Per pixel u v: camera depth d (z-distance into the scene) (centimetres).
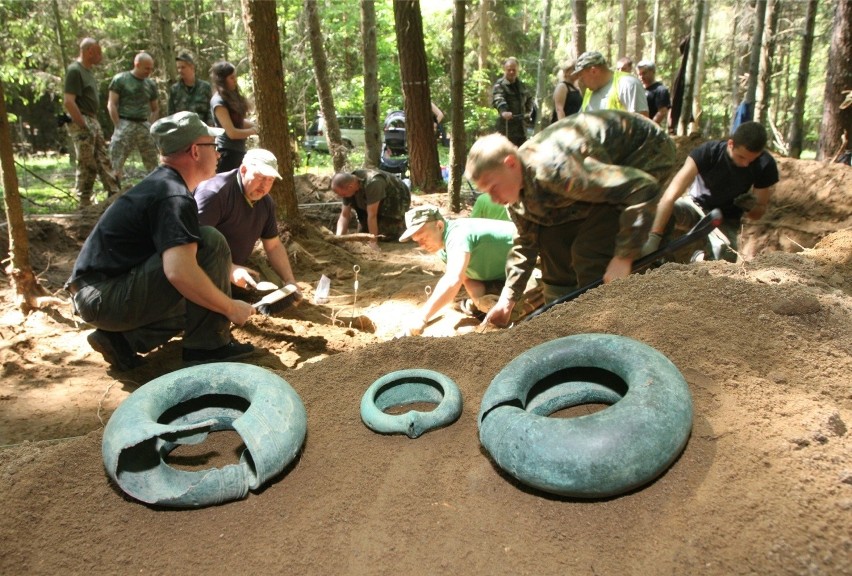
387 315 488
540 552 146
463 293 548
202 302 326
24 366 369
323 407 213
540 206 298
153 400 187
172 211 312
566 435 152
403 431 189
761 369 197
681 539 141
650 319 225
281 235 621
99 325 340
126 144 782
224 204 412
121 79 766
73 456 194
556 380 193
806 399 180
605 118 295
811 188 696
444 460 181
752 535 138
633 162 301
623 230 276
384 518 162
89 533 165
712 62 2206
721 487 152
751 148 405
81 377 360
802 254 347
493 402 174
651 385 162
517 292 346
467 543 151
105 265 329
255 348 393
